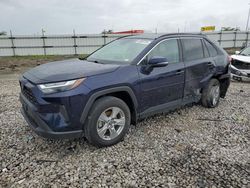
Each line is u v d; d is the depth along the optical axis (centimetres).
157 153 312
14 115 454
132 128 393
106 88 301
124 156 303
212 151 318
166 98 390
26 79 312
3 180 253
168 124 414
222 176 261
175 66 395
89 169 274
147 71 350
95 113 299
